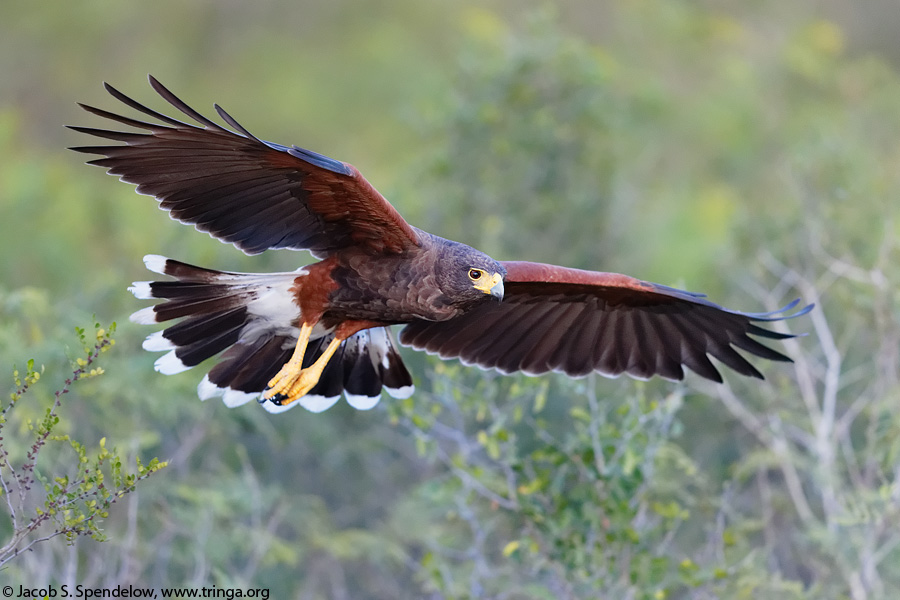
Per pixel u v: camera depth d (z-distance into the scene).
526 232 17.77
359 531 13.66
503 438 11.62
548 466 11.69
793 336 11.17
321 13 33.62
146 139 9.02
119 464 8.48
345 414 15.25
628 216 19.05
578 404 14.23
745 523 12.18
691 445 15.00
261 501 13.07
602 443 11.45
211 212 9.72
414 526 13.62
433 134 19.12
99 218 20.62
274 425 14.69
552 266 11.34
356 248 10.17
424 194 18.22
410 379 11.15
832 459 12.70
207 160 9.30
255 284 10.13
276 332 10.45
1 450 8.46
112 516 12.26
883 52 29.89
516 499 11.41
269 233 9.99
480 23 25.86
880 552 11.96
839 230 15.77
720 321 11.58
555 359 11.99
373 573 14.12
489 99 18.52
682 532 13.48
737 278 16.77
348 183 9.50
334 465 14.92
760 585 11.61
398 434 15.05
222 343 10.23
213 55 32.81
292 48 32.81
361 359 11.10
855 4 29.98
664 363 11.97
